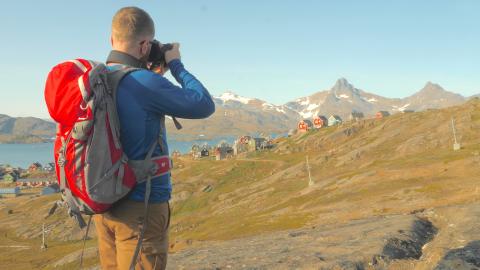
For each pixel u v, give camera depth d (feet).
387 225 27.53
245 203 329.11
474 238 17.90
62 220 425.28
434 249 17.87
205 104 10.05
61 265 224.94
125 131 9.26
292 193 305.12
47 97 8.92
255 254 23.57
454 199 121.70
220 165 549.54
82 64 9.34
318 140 567.18
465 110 424.46
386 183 204.95
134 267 9.37
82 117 8.60
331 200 204.23
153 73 9.62
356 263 18.63
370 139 459.73
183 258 26.21
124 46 9.98
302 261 19.99
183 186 464.65
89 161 8.71
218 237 167.12
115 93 9.13
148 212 9.69
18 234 408.46
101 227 10.36
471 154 253.24
